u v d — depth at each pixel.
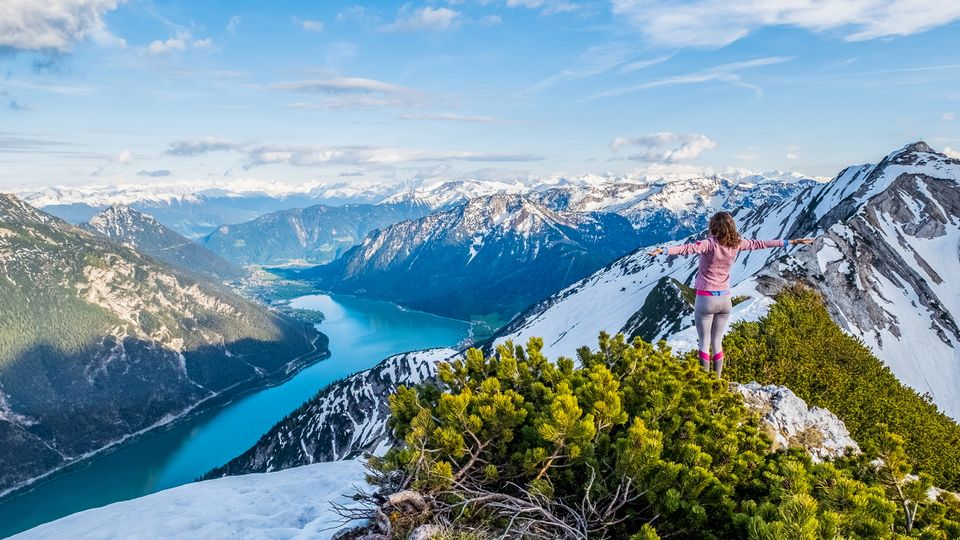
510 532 7.10
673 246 11.26
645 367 10.65
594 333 131.12
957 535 7.51
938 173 109.38
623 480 7.36
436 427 8.32
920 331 64.50
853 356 32.25
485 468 8.01
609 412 8.12
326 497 14.26
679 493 6.82
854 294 63.66
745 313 36.84
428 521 7.56
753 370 24.89
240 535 12.47
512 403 8.61
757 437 8.95
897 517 7.79
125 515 14.77
